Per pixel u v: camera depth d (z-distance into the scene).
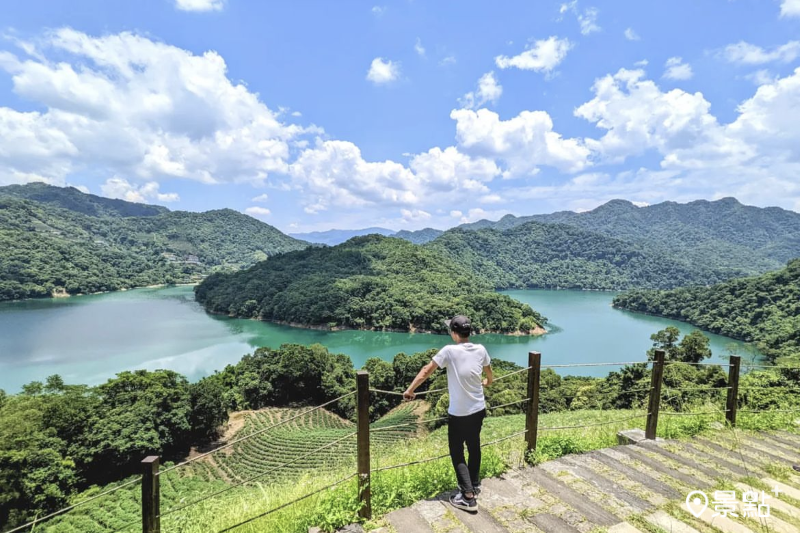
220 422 38.50
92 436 28.09
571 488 4.12
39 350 62.34
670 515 3.66
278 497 5.23
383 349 72.00
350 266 134.00
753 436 5.95
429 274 124.81
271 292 103.19
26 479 22.81
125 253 185.00
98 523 20.17
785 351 56.38
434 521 3.51
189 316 97.69
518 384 34.06
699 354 31.17
